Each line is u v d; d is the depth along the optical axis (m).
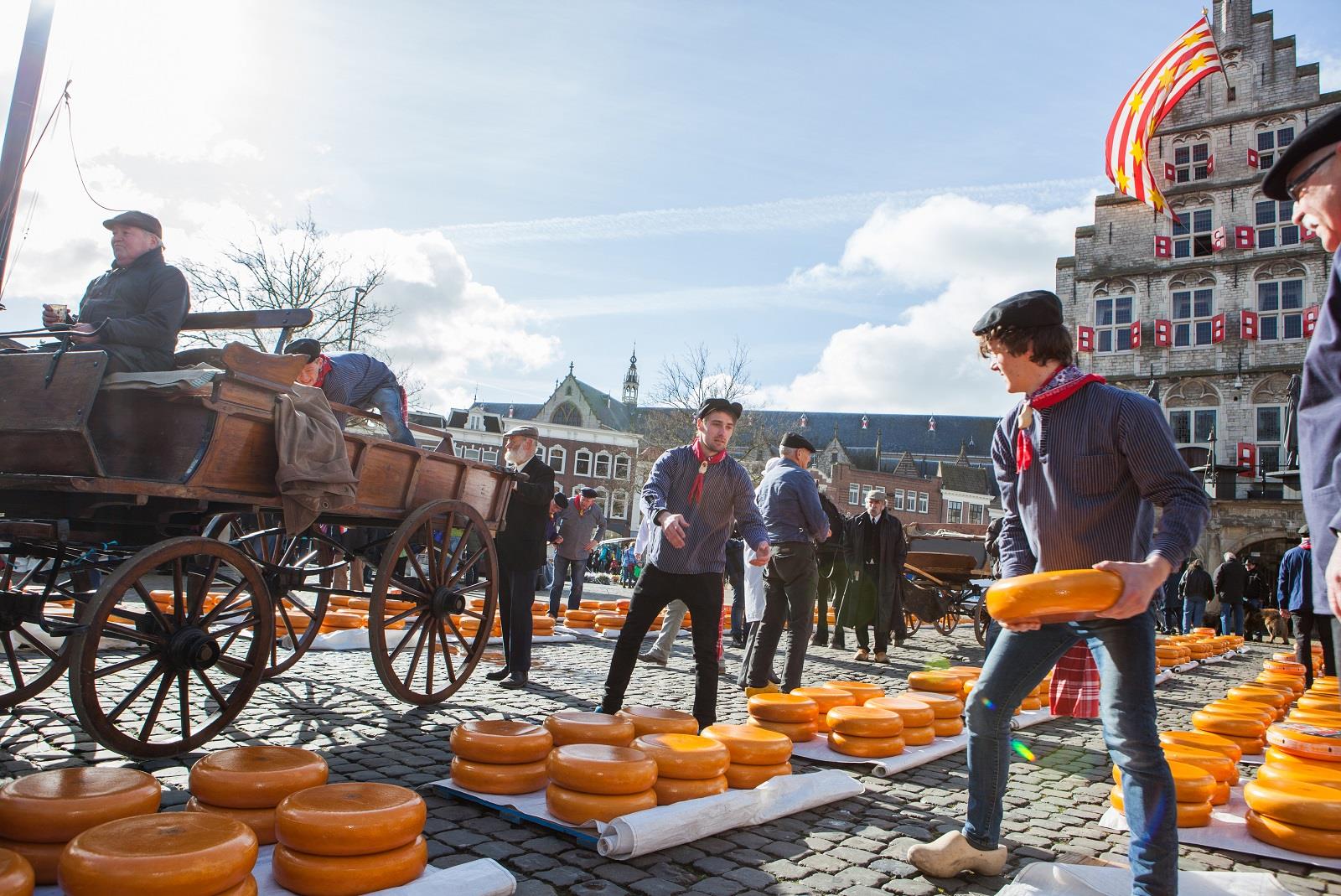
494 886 2.68
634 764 3.41
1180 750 4.50
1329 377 1.94
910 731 5.12
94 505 4.09
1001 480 3.24
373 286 26.91
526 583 6.67
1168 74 22.20
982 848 3.14
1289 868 3.55
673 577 4.88
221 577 5.17
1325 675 10.45
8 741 4.20
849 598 10.22
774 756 4.04
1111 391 2.84
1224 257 33.66
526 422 73.56
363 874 2.55
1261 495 31.17
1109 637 2.71
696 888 2.96
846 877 3.15
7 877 2.00
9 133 8.66
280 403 4.46
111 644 7.09
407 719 5.22
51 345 4.46
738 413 4.95
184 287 4.81
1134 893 2.61
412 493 5.57
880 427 94.88
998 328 2.96
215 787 2.90
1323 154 1.93
